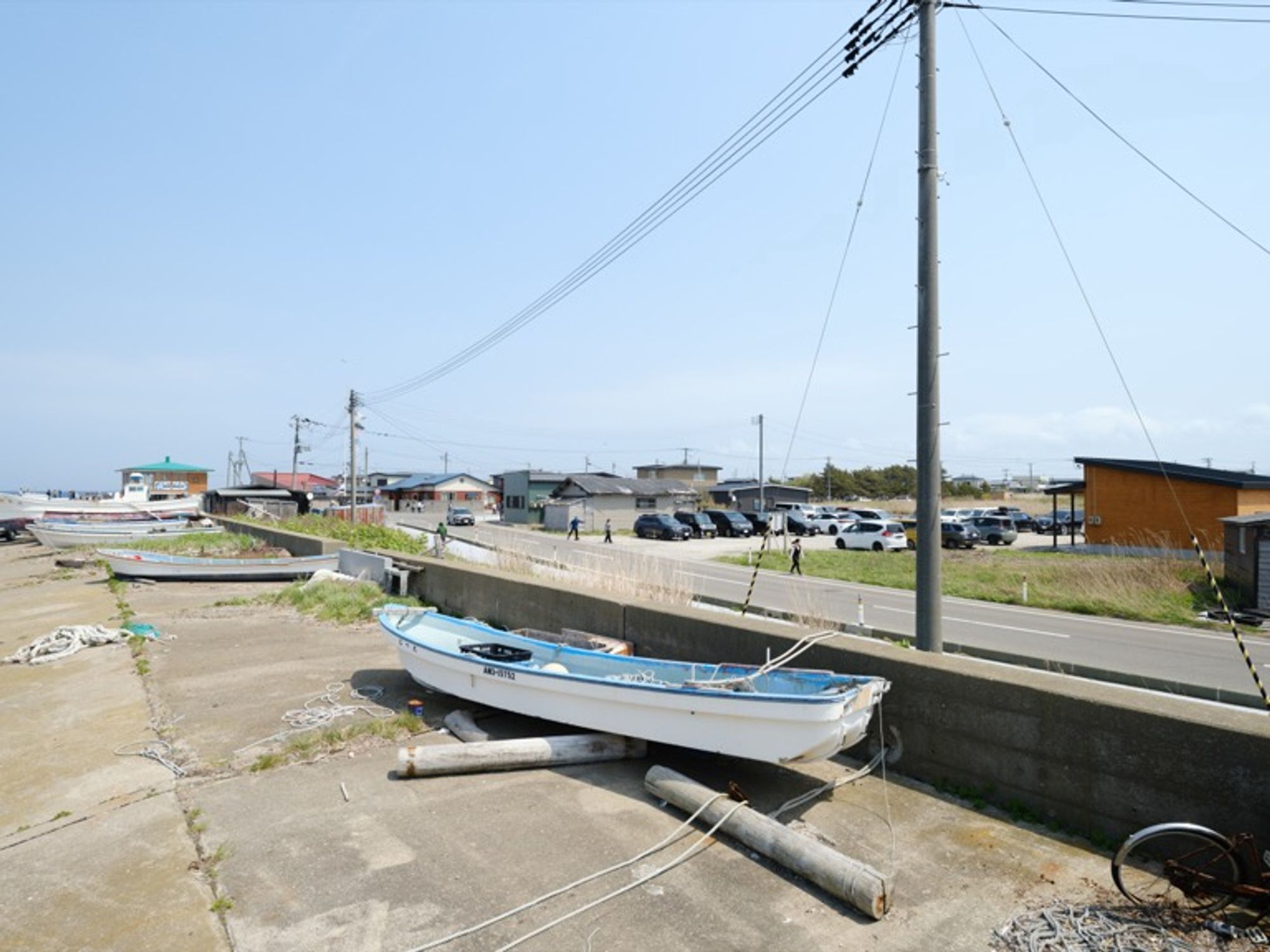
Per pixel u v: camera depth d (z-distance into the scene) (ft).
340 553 58.34
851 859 13.44
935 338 23.84
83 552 90.53
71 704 26.07
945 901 12.80
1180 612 51.06
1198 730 13.29
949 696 17.17
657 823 16.07
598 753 19.43
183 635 37.73
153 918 12.69
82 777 19.35
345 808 16.98
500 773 18.93
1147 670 35.32
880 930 11.98
